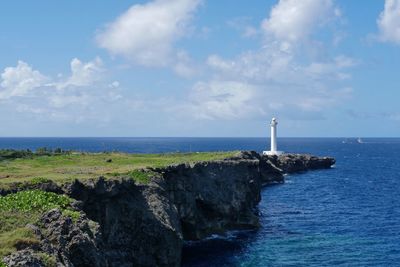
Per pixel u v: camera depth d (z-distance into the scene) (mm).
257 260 53750
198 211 65438
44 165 66875
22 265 21734
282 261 53219
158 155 95000
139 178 52938
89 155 89500
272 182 136500
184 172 63969
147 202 49219
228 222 69938
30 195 35750
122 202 46000
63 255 26141
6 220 29266
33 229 26594
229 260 53906
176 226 51656
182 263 52906
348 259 53906
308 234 67188
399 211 87125
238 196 73188
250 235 66875
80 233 28359
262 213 85500
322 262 52750
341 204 96438
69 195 40188
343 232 68500
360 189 122688
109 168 60250
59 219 28719
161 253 47531
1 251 23109
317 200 102688
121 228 44844
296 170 170625
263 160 135000
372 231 69125
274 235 66812
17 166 63719
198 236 63688
